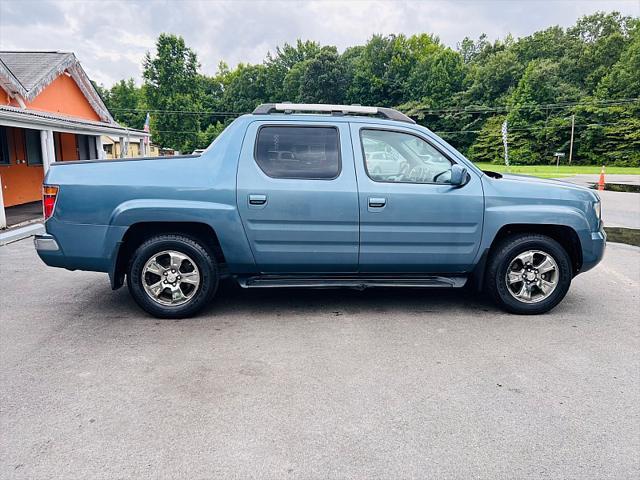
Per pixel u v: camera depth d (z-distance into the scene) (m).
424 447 2.36
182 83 58.03
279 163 4.08
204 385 2.97
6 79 12.70
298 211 4.02
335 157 4.13
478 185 4.19
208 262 4.12
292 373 3.15
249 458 2.26
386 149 4.22
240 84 89.06
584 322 4.22
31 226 9.39
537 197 4.24
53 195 3.95
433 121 76.00
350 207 4.05
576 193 4.33
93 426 2.50
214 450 2.31
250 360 3.35
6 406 2.69
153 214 3.93
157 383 2.99
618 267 6.42
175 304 4.15
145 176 3.98
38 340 3.68
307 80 83.06
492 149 66.50
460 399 2.83
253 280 4.23
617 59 69.00
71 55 16.31
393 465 2.22
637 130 55.56
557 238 4.57
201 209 3.95
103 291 5.09
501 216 4.18
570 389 2.97
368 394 2.88
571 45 76.75
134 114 78.88
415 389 2.95
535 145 63.03
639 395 2.91
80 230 3.96
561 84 65.19
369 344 3.66
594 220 4.35
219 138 4.15
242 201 3.99
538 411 2.71
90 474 2.13
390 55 84.88
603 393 2.93
